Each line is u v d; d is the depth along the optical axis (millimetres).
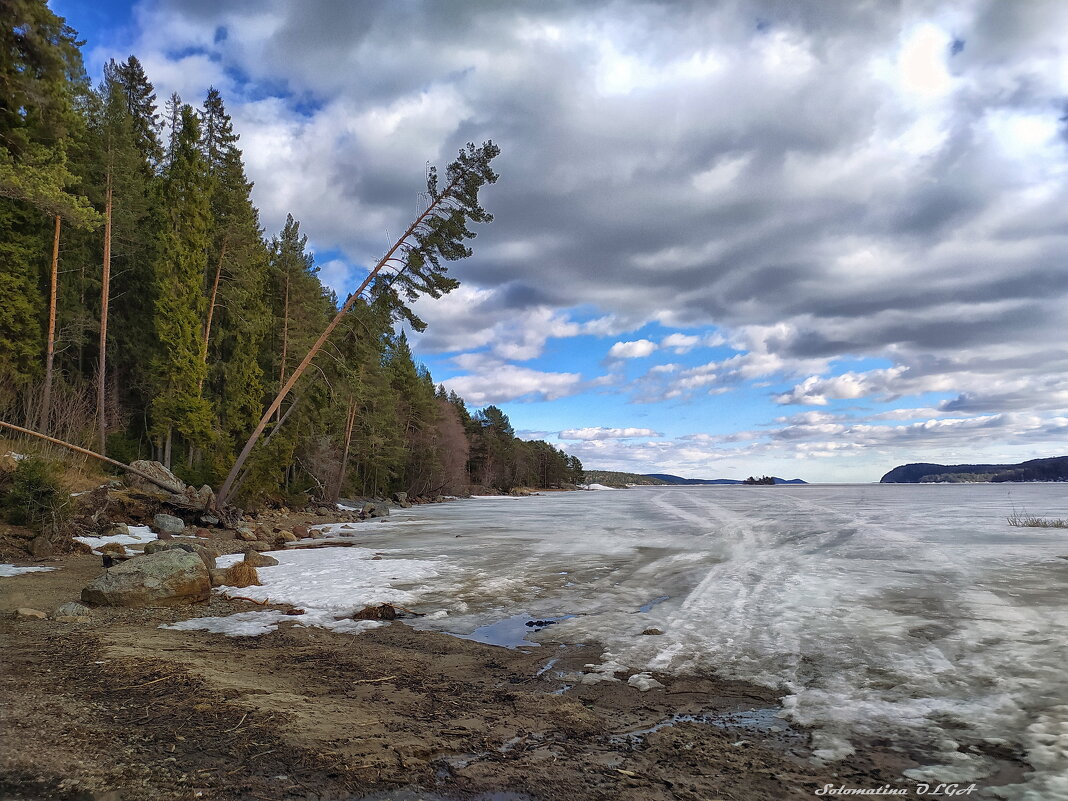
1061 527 22484
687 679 5992
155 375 35031
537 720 4902
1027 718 4699
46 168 16266
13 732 4031
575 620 8836
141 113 49562
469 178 28766
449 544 20031
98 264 36938
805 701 5242
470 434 116625
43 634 7305
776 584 10984
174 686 5293
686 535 21547
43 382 28828
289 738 4234
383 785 3637
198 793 3402
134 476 26344
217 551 17000
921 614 8344
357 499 57281
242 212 39312
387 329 30891
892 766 3973
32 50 9078
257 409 37344
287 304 40812
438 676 6223
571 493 133250
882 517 28875
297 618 8922
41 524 15844
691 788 3676
